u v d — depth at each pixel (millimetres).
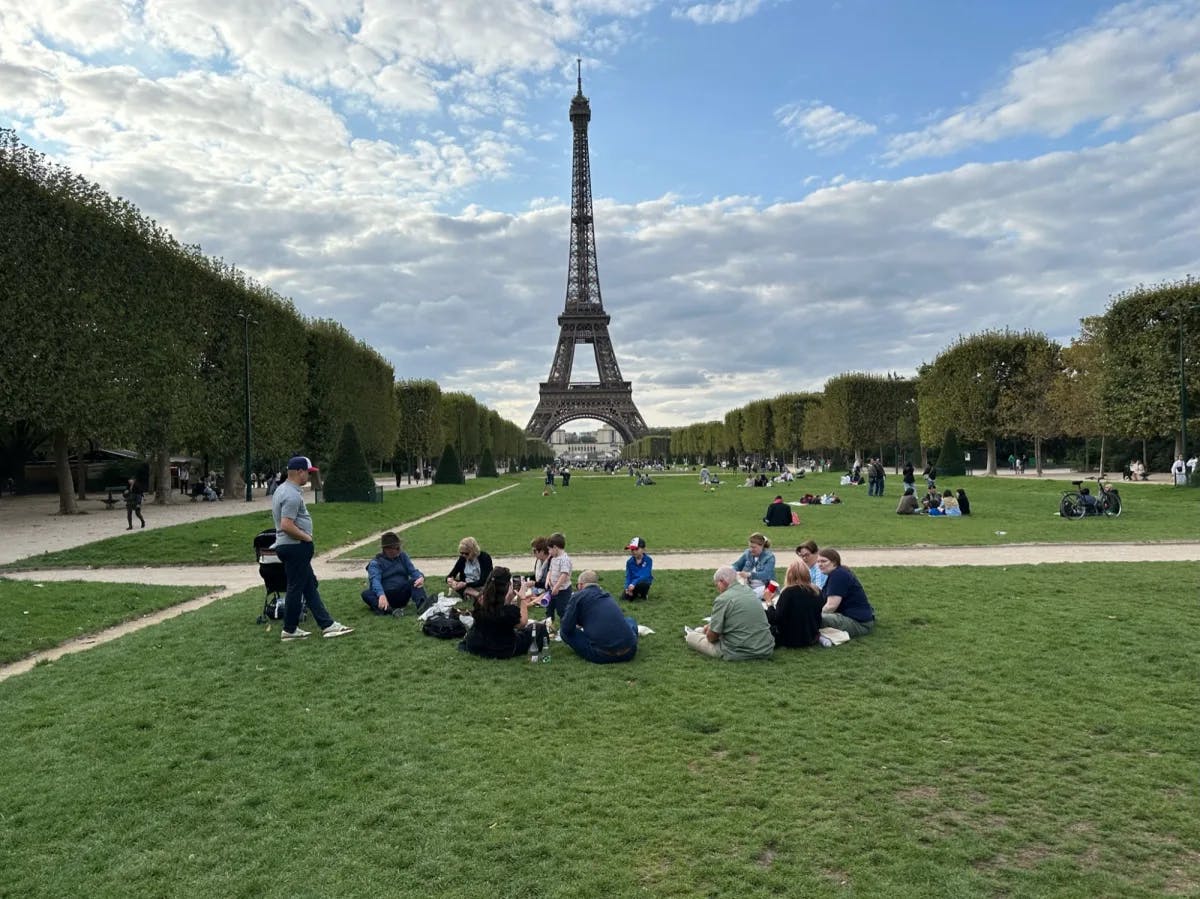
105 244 40062
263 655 12203
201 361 50781
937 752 8094
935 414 78438
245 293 54562
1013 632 12961
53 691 10523
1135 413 56844
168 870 6113
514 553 26062
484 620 11992
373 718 9367
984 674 10734
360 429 71812
